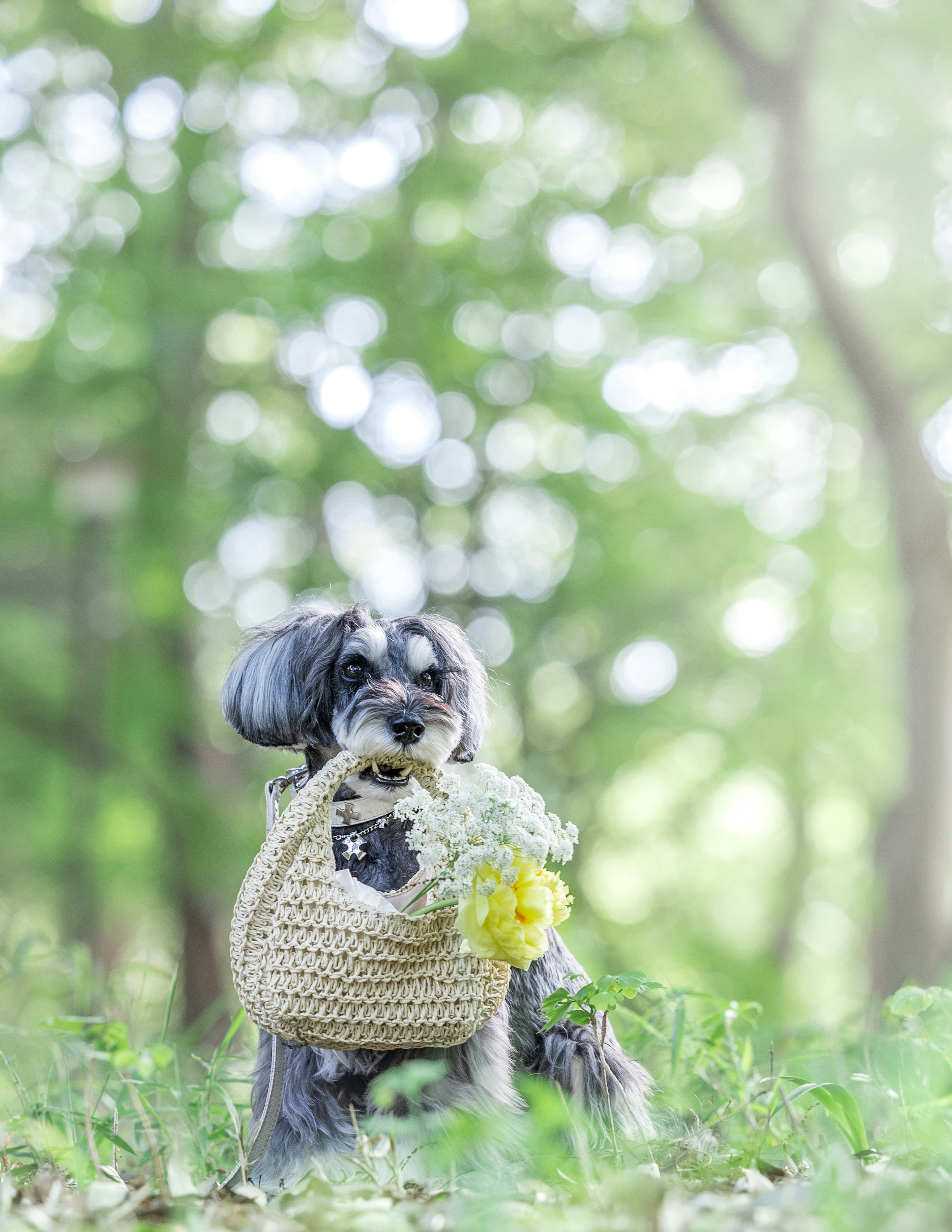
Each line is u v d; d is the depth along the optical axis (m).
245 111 11.86
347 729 3.15
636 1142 3.29
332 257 11.95
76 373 11.70
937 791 10.80
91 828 11.58
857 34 10.62
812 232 10.34
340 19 11.91
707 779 16.31
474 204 12.59
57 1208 2.52
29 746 11.91
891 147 10.78
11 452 12.36
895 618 14.69
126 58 11.72
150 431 11.92
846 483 14.58
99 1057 3.56
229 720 3.75
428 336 12.15
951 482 11.99
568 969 3.77
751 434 14.12
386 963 2.76
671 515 14.34
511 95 11.79
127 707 11.80
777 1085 3.28
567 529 14.47
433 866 2.76
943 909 10.78
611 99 11.67
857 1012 4.48
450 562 14.14
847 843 19.25
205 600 13.13
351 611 3.64
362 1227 2.31
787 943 17.59
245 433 12.81
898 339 11.59
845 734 15.19
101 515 11.76
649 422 13.72
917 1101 3.32
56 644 12.70
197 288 11.31
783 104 10.17
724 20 10.13
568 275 12.49
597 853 16.36
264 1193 2.80
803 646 15.27
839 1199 2.24
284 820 2.82
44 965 5.32
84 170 12.12
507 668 14.27
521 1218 2.33
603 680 15.66
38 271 11.69
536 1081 3.42
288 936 2.75
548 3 11.51
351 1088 3.24
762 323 12.48
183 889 11.52
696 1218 2.33
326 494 12.73
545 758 15.62
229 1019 7.44
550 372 13.10
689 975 9.04
